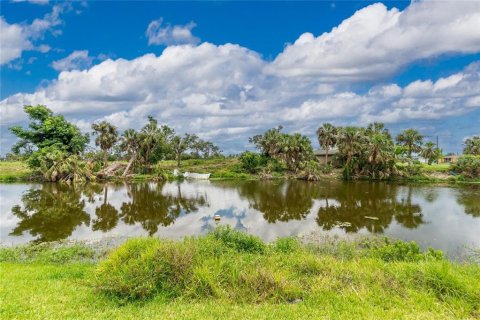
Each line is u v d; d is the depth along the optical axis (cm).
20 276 1044
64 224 2414
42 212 2916
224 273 895
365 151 6206
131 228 2291
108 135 6731
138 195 4119
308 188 4912
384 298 801
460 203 3422
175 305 777
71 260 1398
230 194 4234
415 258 1245
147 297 824
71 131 6469
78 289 901
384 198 3809
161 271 867
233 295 816
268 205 3341
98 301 805
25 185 5306
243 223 2467
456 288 834
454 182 5666
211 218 2664
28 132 6175
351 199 3741
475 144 9225
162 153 7675
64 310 748
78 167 5878
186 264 892
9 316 699
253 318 701
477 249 1744
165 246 938
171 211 2986
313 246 1648
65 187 5053
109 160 9688
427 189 4691
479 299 785
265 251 1302
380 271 962
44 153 5862
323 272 972
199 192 4459
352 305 769
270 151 7894
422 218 2647
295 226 2353
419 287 865
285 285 845
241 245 1307
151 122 7325
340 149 6588
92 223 2458
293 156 7219
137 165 7288
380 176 6122
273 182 6028
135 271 865
